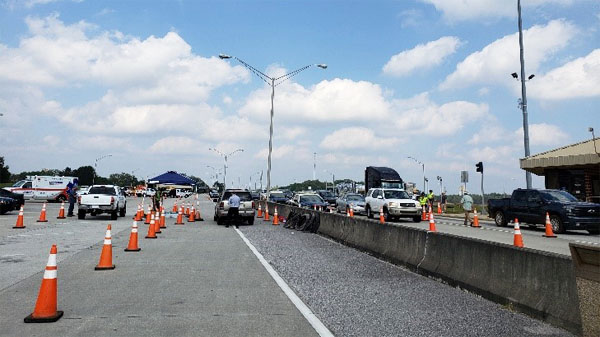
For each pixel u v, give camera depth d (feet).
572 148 103.86
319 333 18.17
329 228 62.18
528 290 21.90
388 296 25.49
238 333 18.03
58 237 54.75
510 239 59.11
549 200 71.67
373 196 103.30
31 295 24.49
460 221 99.76
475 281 26.27
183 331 18.21
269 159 131.75
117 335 17.62
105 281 28.76
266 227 79.00
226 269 33.88
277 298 24.44
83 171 492.95
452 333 18.43
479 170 117.70
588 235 66.74
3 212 98.99
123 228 69.31
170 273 31.91
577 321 18.29
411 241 36.19
